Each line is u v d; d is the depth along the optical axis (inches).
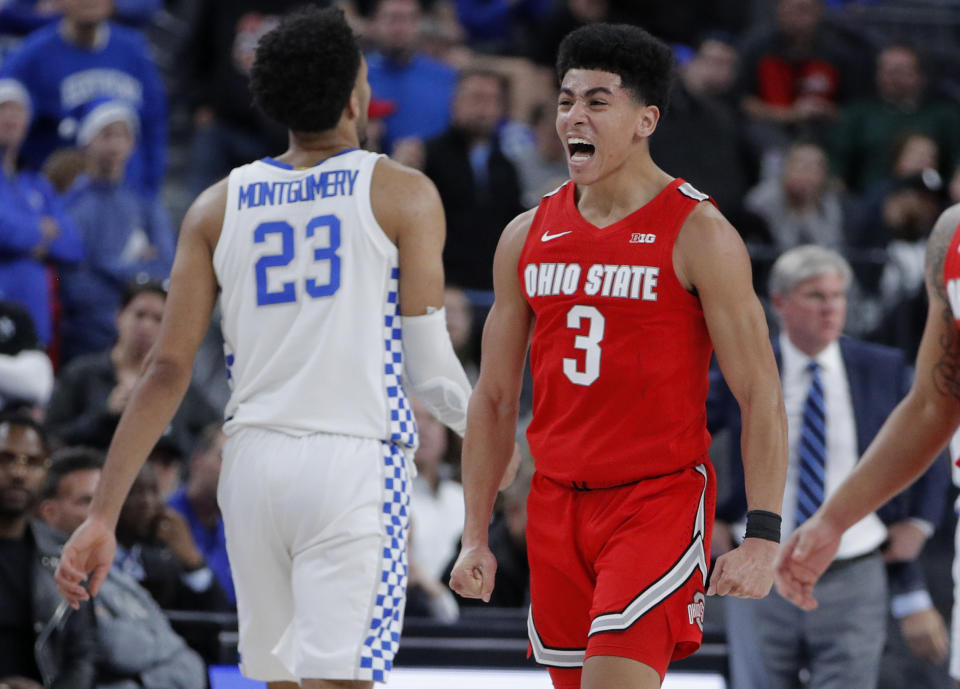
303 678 405.7
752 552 378.3
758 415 386.6
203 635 624.7
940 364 414.6
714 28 1547.7
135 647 573.6
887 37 1680.6
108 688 569.3
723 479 621.9
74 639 562.3
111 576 587.8
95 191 968.3
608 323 393.1
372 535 407.8
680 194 392.8
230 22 1279.5
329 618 403.2
